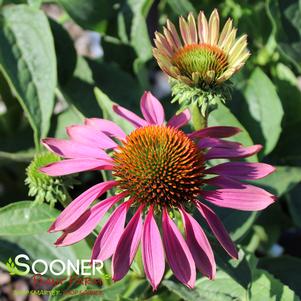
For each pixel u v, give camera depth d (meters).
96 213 0.41
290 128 0.59
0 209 0.46
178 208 0.42
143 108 0.46
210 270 0.40
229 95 0.44
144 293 0.47
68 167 0.43
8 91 0.59
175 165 0.42
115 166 0.43
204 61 0.44
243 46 0.44
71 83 0.59
